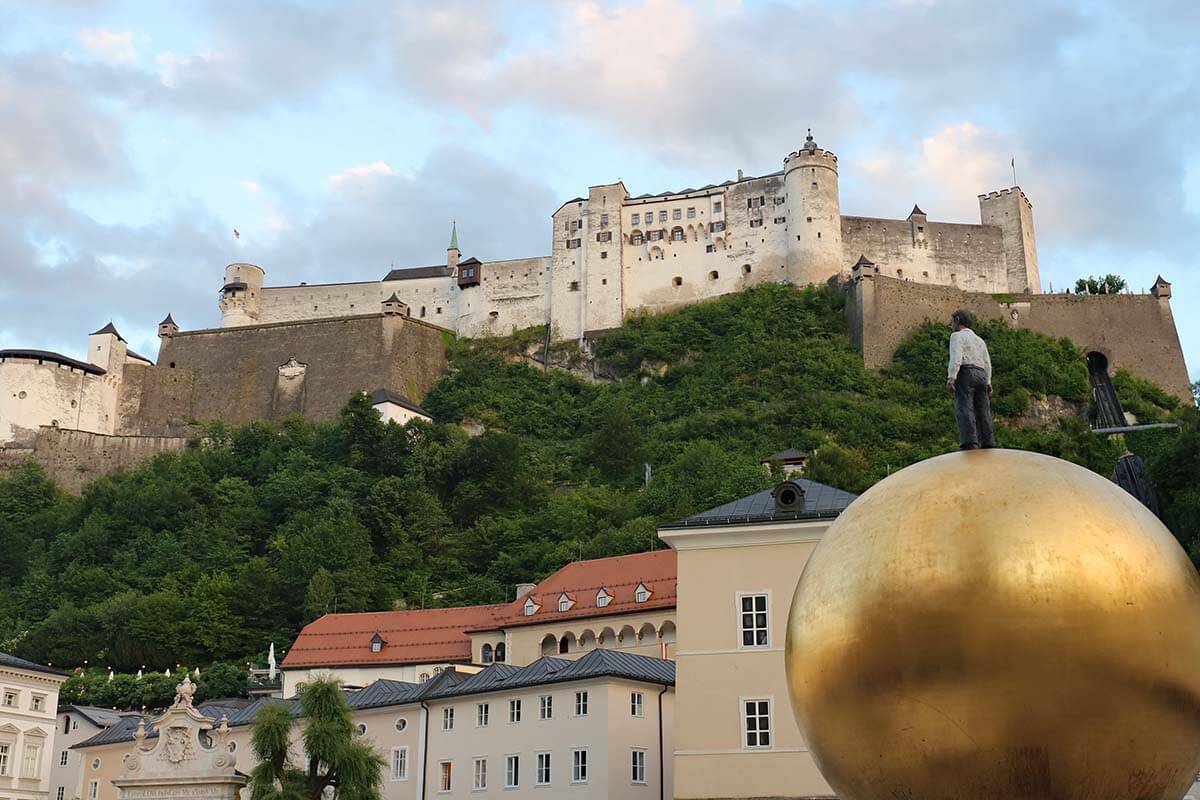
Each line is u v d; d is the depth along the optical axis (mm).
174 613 137625
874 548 14703
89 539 163750
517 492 174500
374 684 85500
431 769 77375
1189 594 14195
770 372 195250
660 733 73250
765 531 56312
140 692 118188
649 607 95812
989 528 14164
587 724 70938
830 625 14789
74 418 199375
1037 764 13586
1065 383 186500
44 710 93875
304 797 56625
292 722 59250
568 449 193250
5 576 166000
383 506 165500
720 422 185250
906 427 177375
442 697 78000
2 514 178125
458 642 105250
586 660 74000
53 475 193125
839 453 157625
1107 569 13820
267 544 165750
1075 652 13492
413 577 150250
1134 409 182500
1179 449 65812
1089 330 199750
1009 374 185125
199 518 170625
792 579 55531
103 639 136125
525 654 100812
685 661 55781
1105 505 14516
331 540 151750
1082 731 13453
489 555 155875
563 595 101750
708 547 57094
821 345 197375
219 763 70312
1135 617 13656
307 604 138375
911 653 13969
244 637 138000
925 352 193625
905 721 14055
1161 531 14773
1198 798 36906
